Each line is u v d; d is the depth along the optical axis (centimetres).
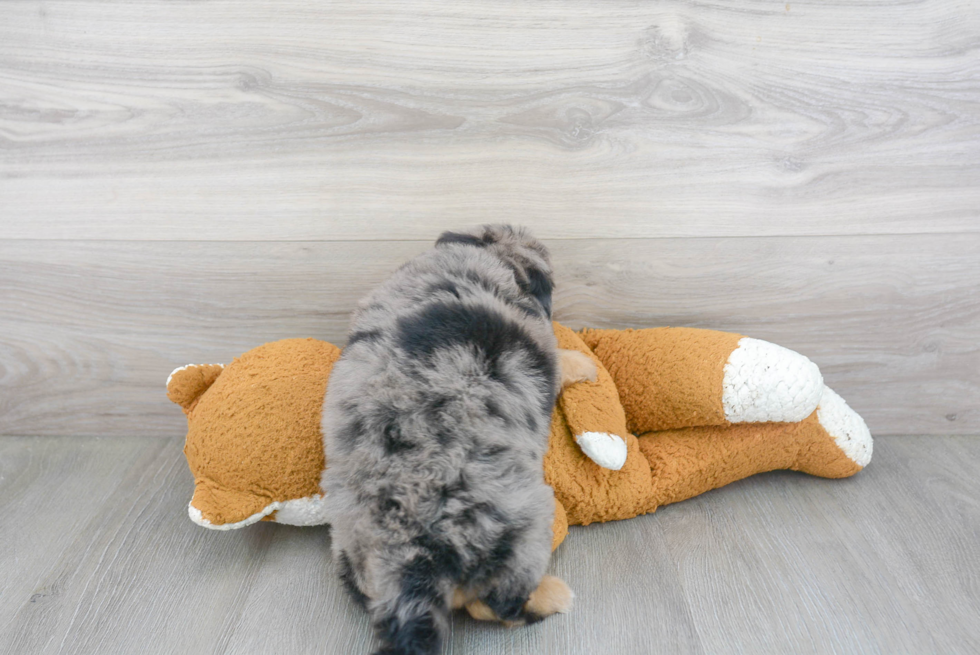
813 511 126
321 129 132
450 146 133
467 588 92
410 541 89
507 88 129
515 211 138
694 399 121
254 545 121
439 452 91
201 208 137
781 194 136
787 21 125
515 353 100
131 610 105
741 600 105
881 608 103
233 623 103
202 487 113
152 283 143
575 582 109
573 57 128
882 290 142
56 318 145
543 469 107
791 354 120
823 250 139
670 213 137
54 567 114
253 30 126
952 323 144
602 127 132
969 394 149
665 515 126
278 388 116
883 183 135
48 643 99
